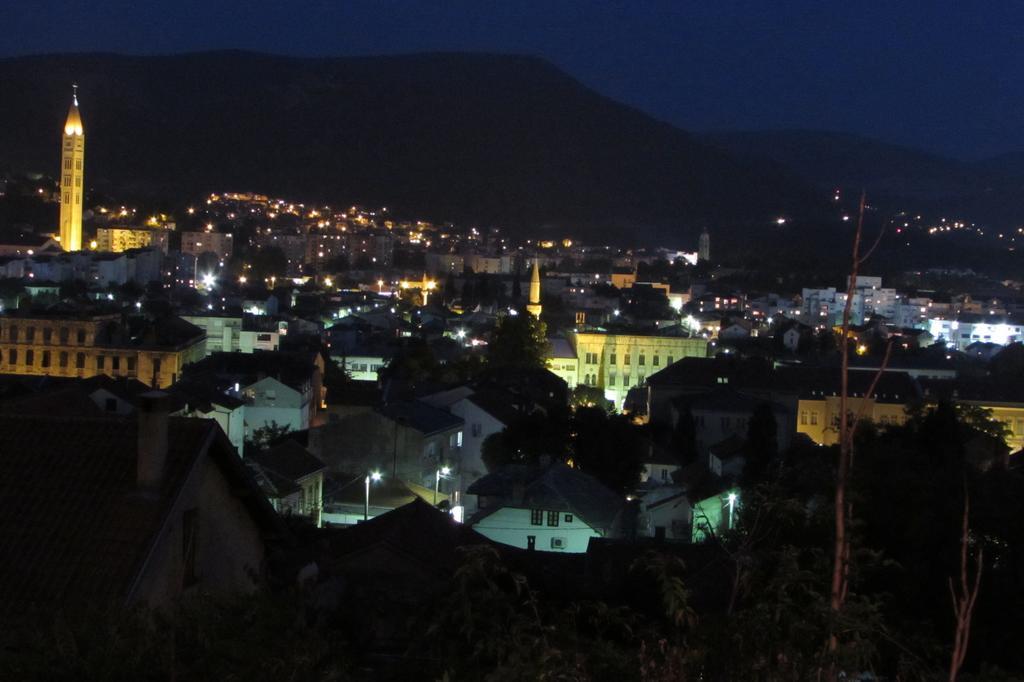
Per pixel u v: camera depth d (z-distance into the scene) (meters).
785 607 14.28
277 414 95.88
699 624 14.73
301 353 115.56
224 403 85.75
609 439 85.19
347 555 37.28
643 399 132.75
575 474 67.81
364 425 79.38
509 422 89.88
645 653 14.09
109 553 18.58
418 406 87.69
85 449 20.08
